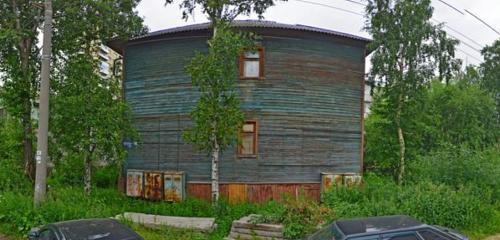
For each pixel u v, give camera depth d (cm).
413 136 2864
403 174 2658
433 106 3525
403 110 2734
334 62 2370
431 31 2641
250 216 1569
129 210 1986
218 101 1819
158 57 2414
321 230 968
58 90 2034
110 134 1927
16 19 2109
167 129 2366
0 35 2012
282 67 2264
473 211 1562
